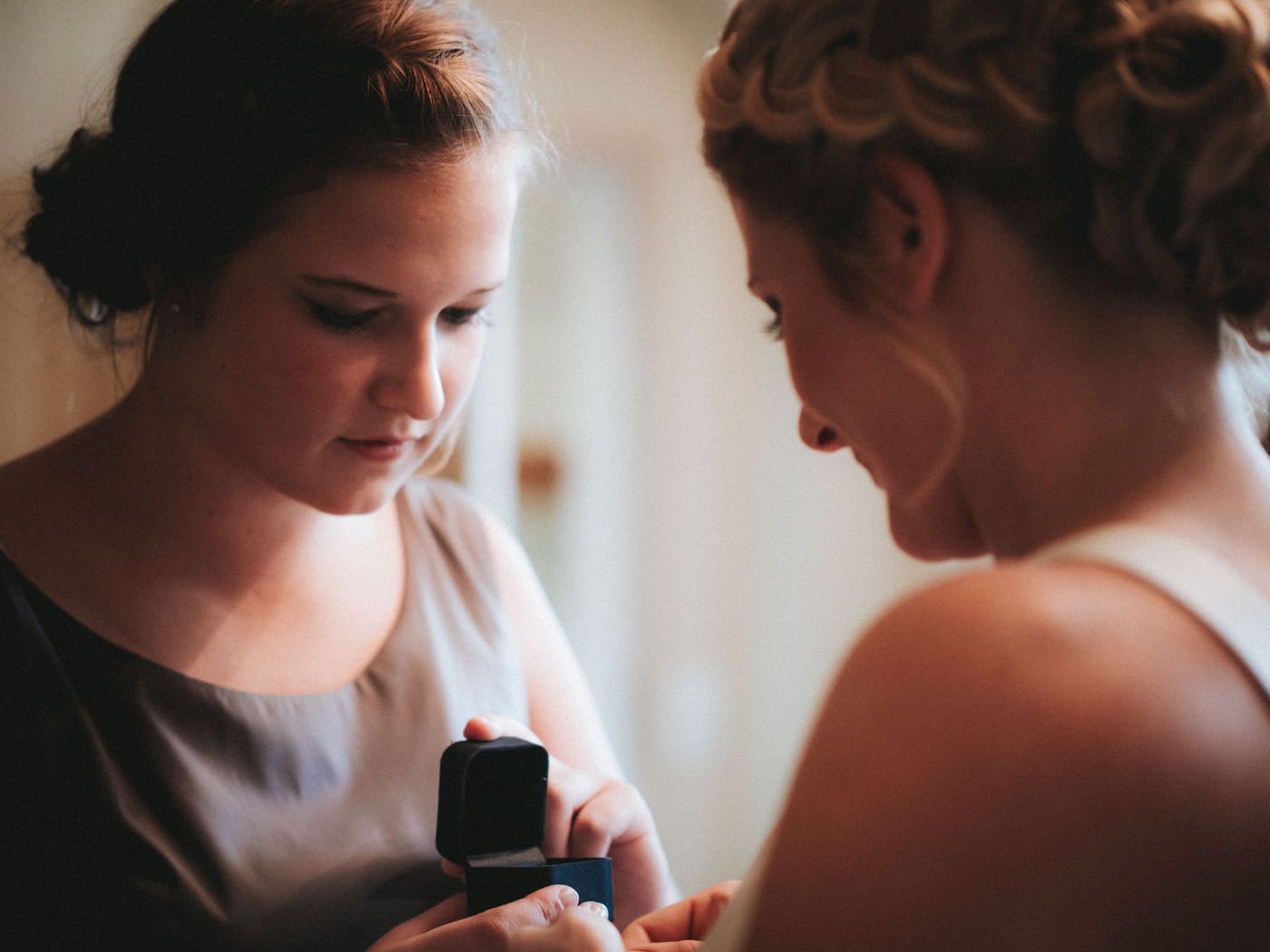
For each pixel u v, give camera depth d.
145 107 0.90
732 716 3.48
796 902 0.50
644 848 1.02
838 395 0.65
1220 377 0.59
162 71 0.90
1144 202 0.55
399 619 1.10
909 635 0.52
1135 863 0.47
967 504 0.64
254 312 0.88
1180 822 0.47
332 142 0.83
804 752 0.54
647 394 3.37
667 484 3.40
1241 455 0.58
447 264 0.86
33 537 0.97
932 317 0.61
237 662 1.00
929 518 0.65
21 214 1.08
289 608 1.03
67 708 0.94
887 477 0.65
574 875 0.90
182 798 0.94
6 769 0.92
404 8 0.89
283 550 1.02
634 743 3.43
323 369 0.88
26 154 2.25
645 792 3.44
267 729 0.98
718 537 3.44
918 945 0.47
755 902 0.53
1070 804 0.47
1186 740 0.48
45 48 2.29
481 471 3.18
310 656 1.04
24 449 2.17
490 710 1.11
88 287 0.97
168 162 0.88
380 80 0.84
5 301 2.13
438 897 1.02
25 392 2.16
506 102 0.90
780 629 3.49
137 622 0.97
